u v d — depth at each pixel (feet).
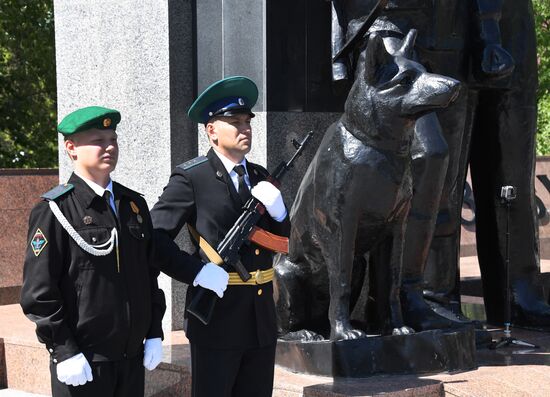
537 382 19.17
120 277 14.89
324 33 25.21
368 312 21.45
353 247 19.54
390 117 18.57
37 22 71.56
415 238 20.94
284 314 21.29
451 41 22.86
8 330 25.68
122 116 26.27
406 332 19.72
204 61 25.50
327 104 25.38
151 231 15.57
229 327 16.05
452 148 23.47
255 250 16.34
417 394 18.48
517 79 24.75
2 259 34.17
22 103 71.56
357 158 18.97
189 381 20.65
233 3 24.80
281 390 18.94
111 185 15.30
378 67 18.66
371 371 19.36
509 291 25.43
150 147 25.75
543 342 23.45
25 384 24.40
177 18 25.38
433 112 21.40
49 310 14.40
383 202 19.13
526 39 24.86
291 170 24.73
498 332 24.94
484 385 18.88
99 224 14.88
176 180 16.53
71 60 27.37
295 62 24.72
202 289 15.88
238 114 16.40
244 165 16.84
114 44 26.35
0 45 70.85
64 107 27.61
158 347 15.65
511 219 25.29
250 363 16.52
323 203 19.53
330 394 18.15
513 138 24.95
